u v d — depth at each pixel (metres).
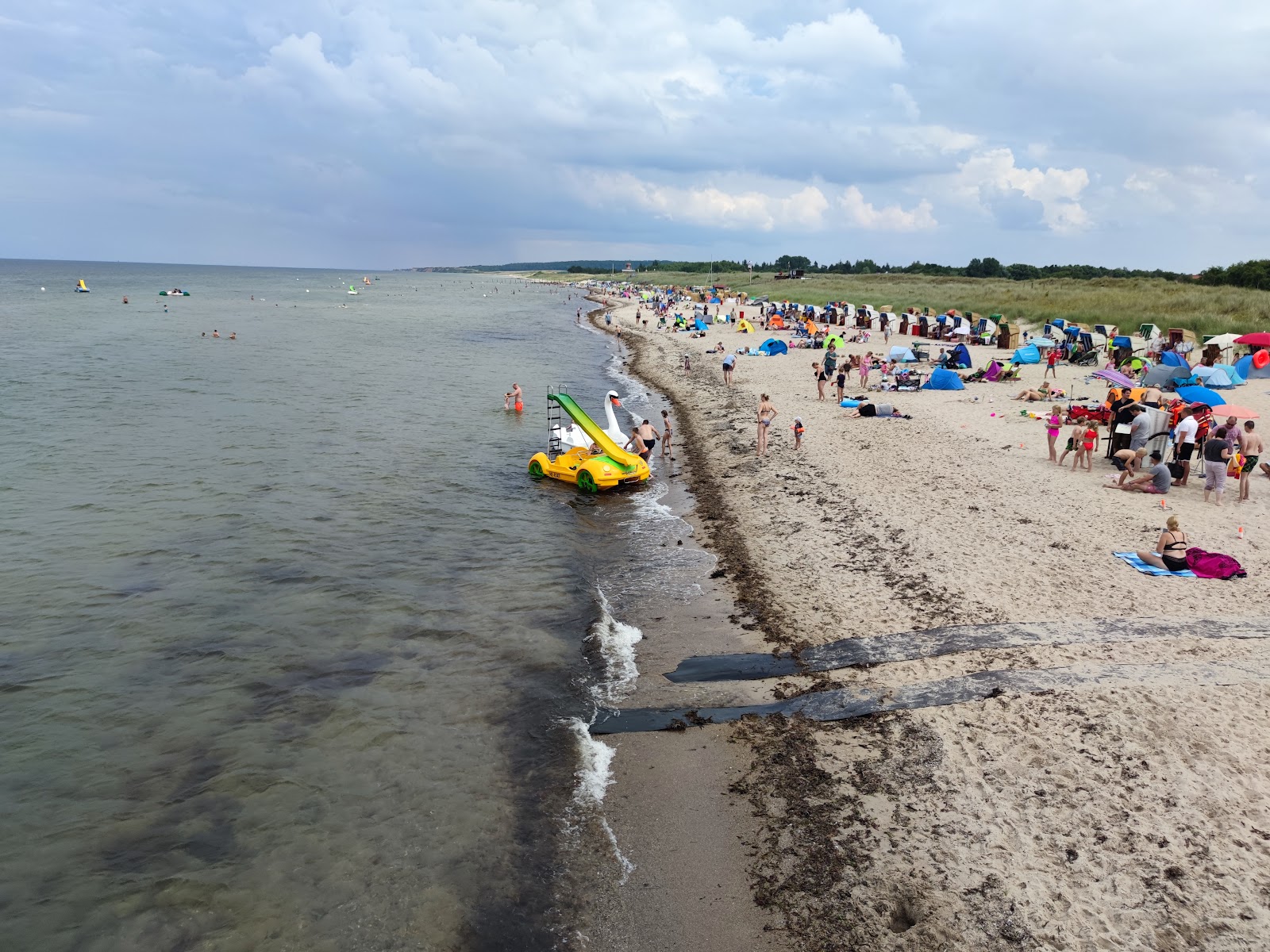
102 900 6.57
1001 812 7.05
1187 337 33.81
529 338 63.91
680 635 11.49
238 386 34.28
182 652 10.77
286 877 6.85
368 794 7.97
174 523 15.96
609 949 6.14
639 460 19.73
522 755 8.66
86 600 12.31
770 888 6.64
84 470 19.75
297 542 15.08
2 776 8.12
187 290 133.75
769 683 9.89
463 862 7.06
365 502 17.78
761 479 19.38
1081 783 7.27
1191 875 6.11
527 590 13.13
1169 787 7.06
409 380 38.00
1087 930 5.76
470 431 26.34
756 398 30.94
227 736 8.90
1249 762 7.26
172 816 7.61
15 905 6.48
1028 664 9.38
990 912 6.03
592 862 7.07
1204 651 9.23
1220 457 14.73
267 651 10.87
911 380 29.66
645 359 47.25
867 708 8.96
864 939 5.98
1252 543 12.67
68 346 47.00
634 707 9.61
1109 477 16.86
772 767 8.21
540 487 19.69
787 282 120.38
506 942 6.20
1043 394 26.06
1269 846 6.31
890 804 7.40
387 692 9.89
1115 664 9.12
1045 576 11.89
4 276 191.88
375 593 12.87
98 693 9.72
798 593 12.48
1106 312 48.66
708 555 14.86
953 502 15.84
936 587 11.92
